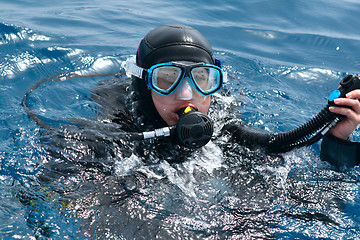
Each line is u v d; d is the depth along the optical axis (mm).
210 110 4656
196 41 4066
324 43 8805
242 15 10422
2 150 3906
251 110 5645
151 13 10109
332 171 3822
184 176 3668
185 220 3082
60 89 5605
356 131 5125
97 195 3287
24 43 7168
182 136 3744
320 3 11477
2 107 4977
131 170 3688
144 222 3027
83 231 2918
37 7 9891
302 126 3668
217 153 4082
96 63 6875
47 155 3818
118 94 5137
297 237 3008
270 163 3930
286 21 10133
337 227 3119
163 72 3861
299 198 3445
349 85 3391
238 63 7426
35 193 3279
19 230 2887
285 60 7816
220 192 3461
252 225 3094
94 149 3893
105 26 8820
